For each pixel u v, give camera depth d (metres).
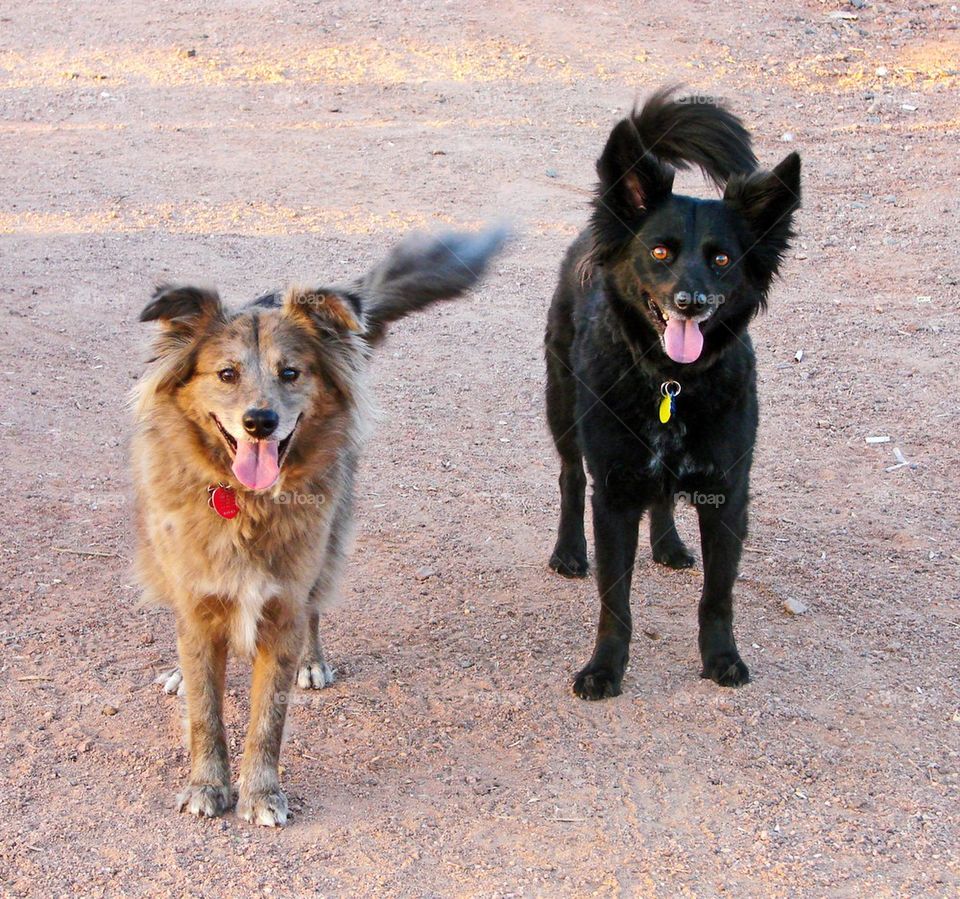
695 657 3.16
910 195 5.67
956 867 2.76
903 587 3.34
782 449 3.81
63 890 2.67
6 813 2.78
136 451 2.92
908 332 4.41
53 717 2.95
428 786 2.86
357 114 6.64
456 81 7.07
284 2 8.30
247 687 3.06
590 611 3.28
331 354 2.86
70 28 7.98
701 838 2.79
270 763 2.81
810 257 5.07
